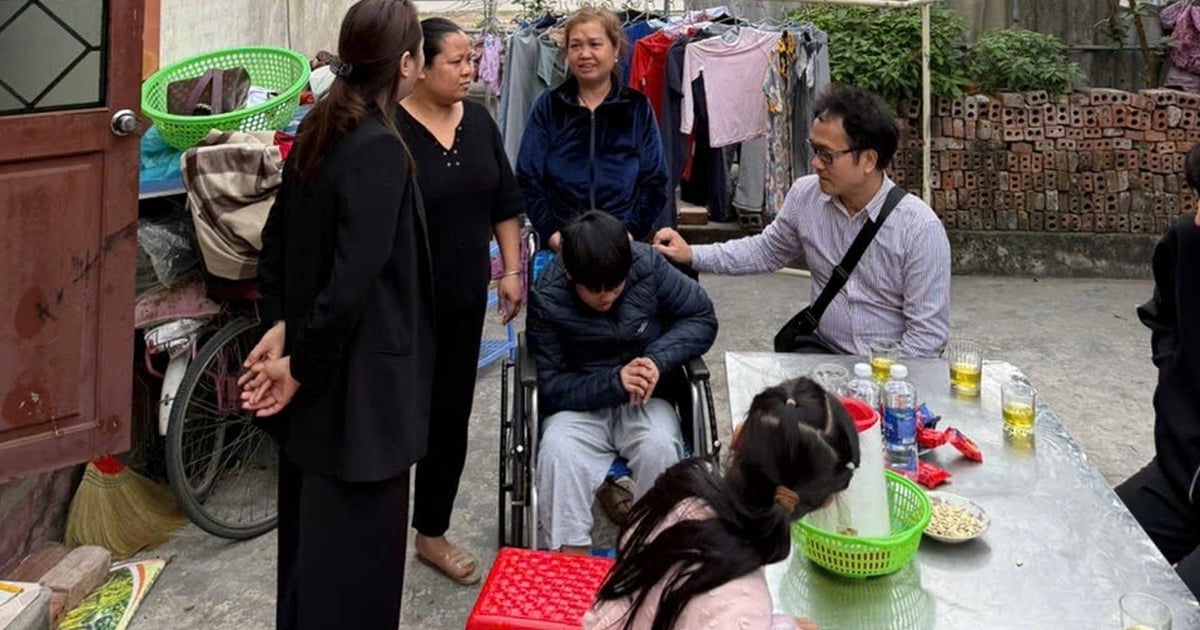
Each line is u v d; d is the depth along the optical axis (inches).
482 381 180.4
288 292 83.5
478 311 112.3
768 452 54.7
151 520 128.8
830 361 109.2
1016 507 80.4
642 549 57.2
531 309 110.0
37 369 96.7
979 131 246.7
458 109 110.2
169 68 150.1
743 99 216.7
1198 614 67.1
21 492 115.9
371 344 80.5
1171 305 102.7
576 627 81.0
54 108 93.7
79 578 113.8
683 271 127.0
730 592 54.0
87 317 99.3
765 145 221.0
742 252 123.8
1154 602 63.3
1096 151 245.1
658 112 218.8
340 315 76.7
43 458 98.5
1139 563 72.9
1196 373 96.7
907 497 76.9
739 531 55.2
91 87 95.7
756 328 210.8
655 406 111.3
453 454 115.5
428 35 102.5
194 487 135.6
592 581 88.2
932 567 72.6
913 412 85.1
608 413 110.3
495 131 114.5
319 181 79.0
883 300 112.7
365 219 76.9
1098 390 177.9
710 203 237.1
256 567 123.4
